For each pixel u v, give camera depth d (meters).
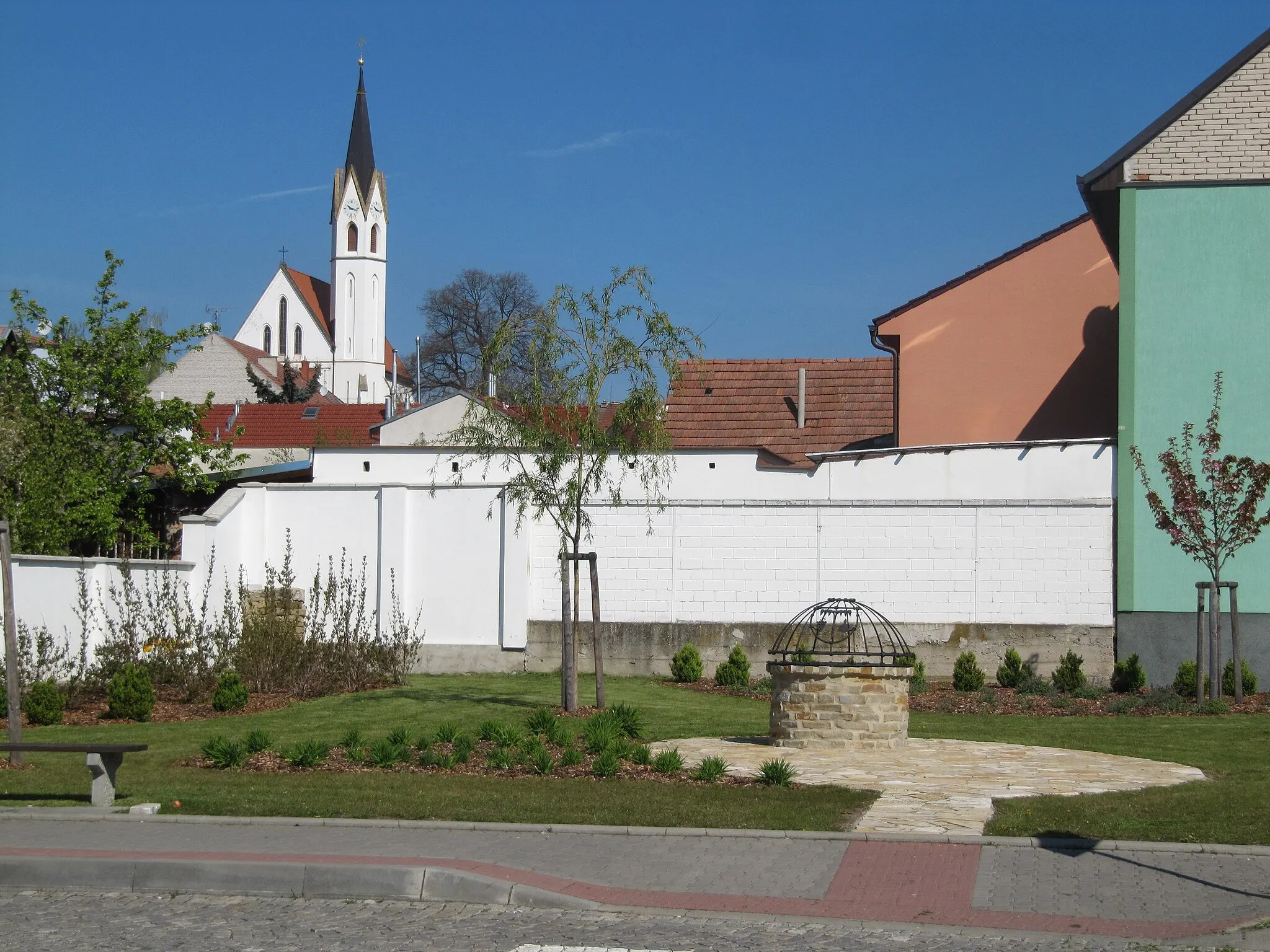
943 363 28.33
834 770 13.51
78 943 7.87
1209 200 22.78
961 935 7.88
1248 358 22.50
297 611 23.38
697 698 20.70
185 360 89.06
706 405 31.61
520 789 12.16
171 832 10.36
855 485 24.55
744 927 8.11
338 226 110.75
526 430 17.09
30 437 23.83
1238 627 20.69
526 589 23.89
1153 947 7.62
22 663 17.62
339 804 11.34
